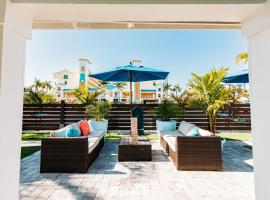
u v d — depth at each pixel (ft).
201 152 13.76
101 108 28.78
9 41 5.61
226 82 25.71
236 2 5.38
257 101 6.19
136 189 10.78
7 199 5.60
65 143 13.30
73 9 5.64
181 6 5.48
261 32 5.95
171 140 16.31
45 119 32.58
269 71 5.69
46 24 8.46
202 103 28.35
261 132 6.03
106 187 11.01
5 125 5.50
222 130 31.83
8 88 5.61
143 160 16.07
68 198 9.72
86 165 13.30
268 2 5.31
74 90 37.01
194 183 11.59
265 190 5.86
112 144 23.49
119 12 5.82
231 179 12.19
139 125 29.04
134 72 22.47
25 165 14.82
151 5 5.42
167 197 9.88
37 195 10.02
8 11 5.31
